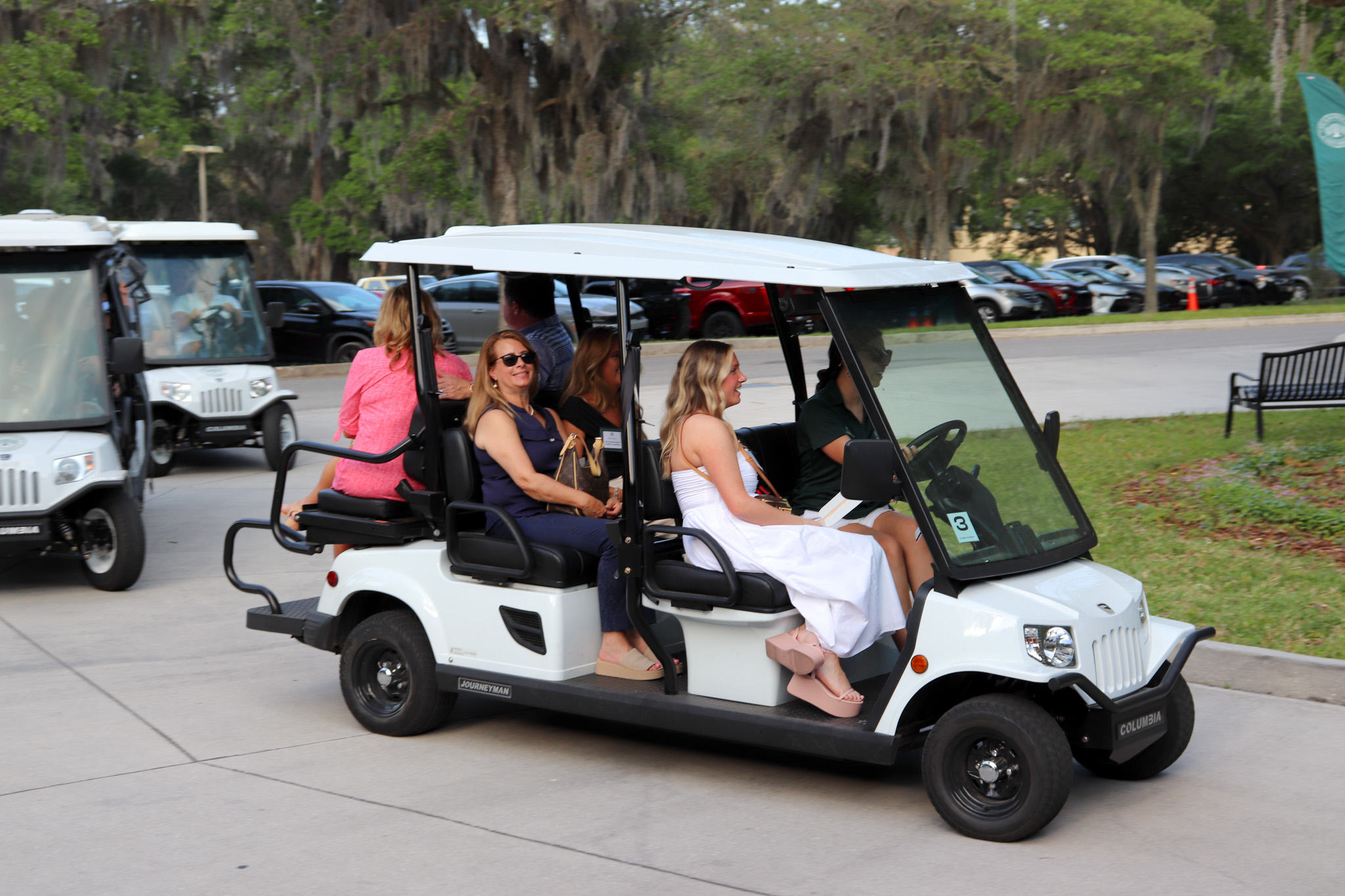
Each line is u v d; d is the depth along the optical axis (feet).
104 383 26.84
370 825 14.32
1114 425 42.16
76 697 19.35
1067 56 97.91
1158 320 84.48
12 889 12.75
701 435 15.12
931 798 14.01
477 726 18.07
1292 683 19.24
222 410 40.86
